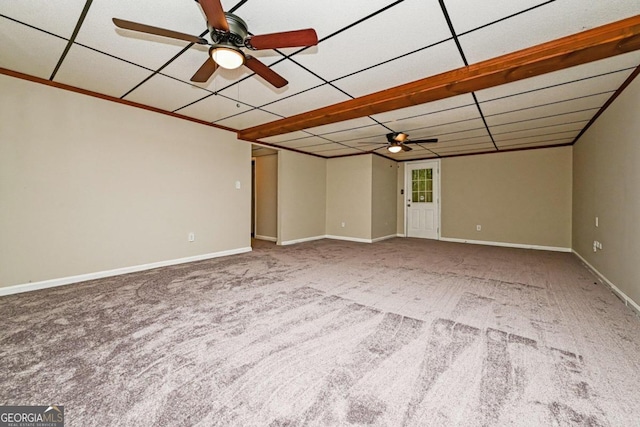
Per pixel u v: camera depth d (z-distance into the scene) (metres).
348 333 1.90
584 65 2.23
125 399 1.26
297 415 1.18
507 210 5.71
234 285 2.95
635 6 1.62
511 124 3.89
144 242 3.55
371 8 1.66
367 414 1.18
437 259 4.35
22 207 2.67
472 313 2.24
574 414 1.18
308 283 3.04
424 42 2.01
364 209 6.20
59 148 2.87
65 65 2.45
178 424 1.13
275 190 6.27
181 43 2.08
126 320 2.07
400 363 1.55
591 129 3.71
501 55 2.19
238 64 1.83
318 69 2.42
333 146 5.59
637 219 2.29
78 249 3.02
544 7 1.64
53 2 1.64
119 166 3.30
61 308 2.29
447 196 6.45
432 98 2.76
